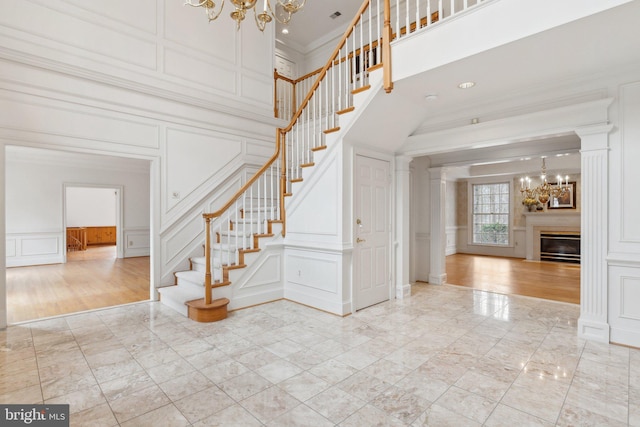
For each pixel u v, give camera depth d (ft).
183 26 16.44
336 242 13.08
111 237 41.22
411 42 10.34
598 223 10.32
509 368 8.63
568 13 7.37
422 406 6.94
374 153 14.48
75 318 12.55
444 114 13.87
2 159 11.46
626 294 9.97
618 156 10.03
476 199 34.96
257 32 19.76
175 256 15.93
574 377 8.13
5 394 7.32
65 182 25.70
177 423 6.37
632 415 6.59
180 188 16.12
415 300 15.48
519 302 15.17
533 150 16.39
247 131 18.94
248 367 8.67
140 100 14.84
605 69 9.96
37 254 24.61
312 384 7.82
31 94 12.09
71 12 13.10
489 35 8.61
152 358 9.17
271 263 15.02
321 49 25.68
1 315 11.31
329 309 13.41
